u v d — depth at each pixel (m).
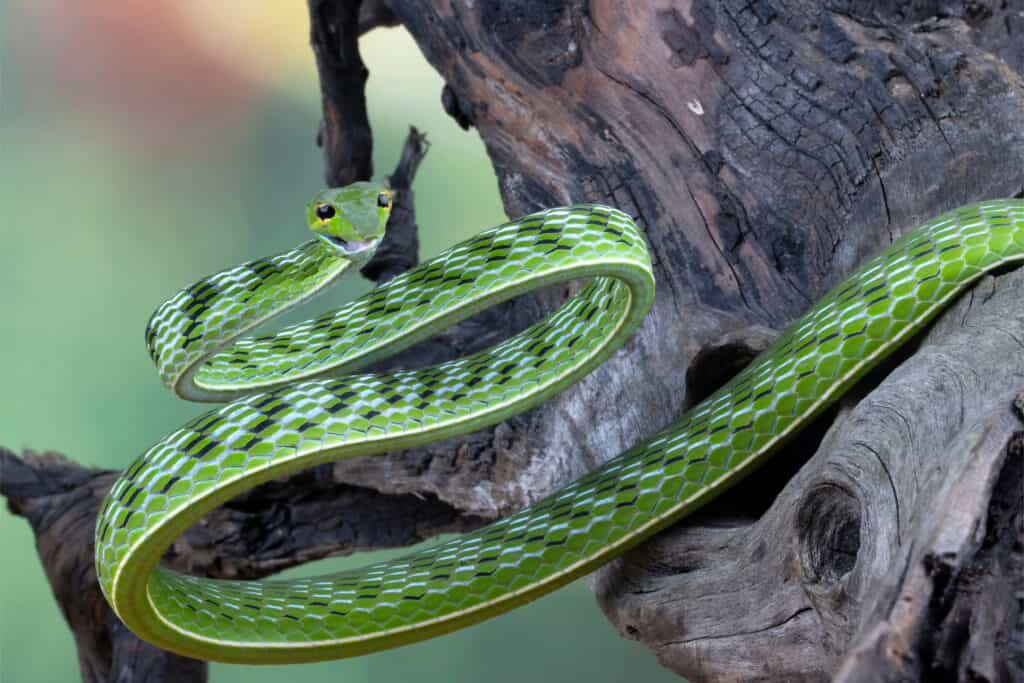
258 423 0.99
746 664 0.97
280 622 1.01
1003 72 1.03
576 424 1.05
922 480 0.93
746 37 1.05
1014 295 0.97
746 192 1.05
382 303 1.01
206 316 1.01
